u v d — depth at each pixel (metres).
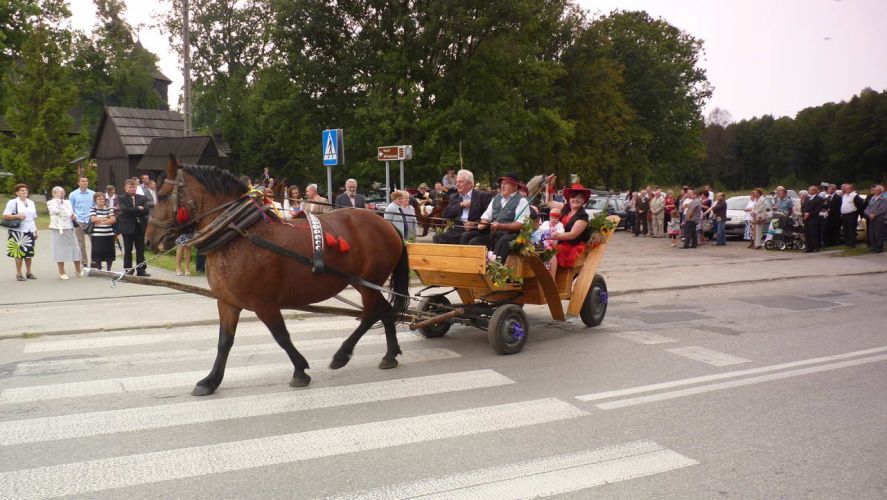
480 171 29.92
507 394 5.80
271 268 5.70
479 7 27.73
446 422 5.06
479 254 6.91
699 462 4.33
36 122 31.75
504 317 7.14
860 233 20.86
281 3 27.86
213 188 5.82
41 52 32.22
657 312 10.02
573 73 39.09
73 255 12.34
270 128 31.84
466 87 29.31
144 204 12.32
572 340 8.03
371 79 28.30
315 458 4.36
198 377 6.23
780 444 4.66
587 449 4.54
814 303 10.84
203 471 4.14
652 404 5.54
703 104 56.44
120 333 8.21
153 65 59.75
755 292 12.07
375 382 6.14
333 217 6.46
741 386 6.09
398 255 6.88
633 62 47.19
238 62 46.69
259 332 8.27
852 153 70.00
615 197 28.97
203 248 5.62
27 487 3.91
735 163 92.06
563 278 8.29
